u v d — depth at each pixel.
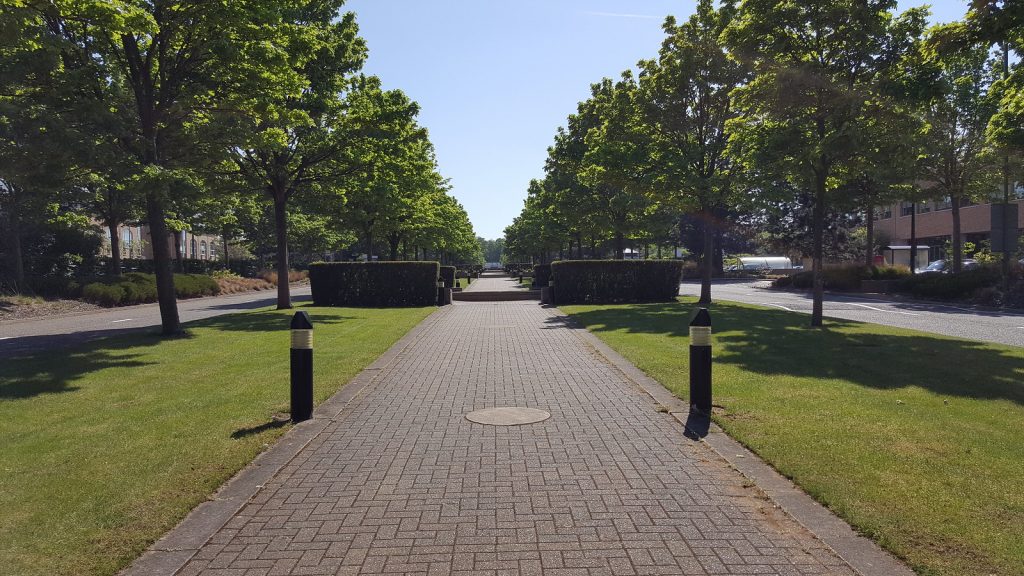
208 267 47.59
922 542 3.71
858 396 7.49
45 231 30.98
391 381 9.24
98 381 9.02
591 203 33.00
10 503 4.49
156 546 3.88
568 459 5.54
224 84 14.80
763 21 14.59
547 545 3.86
